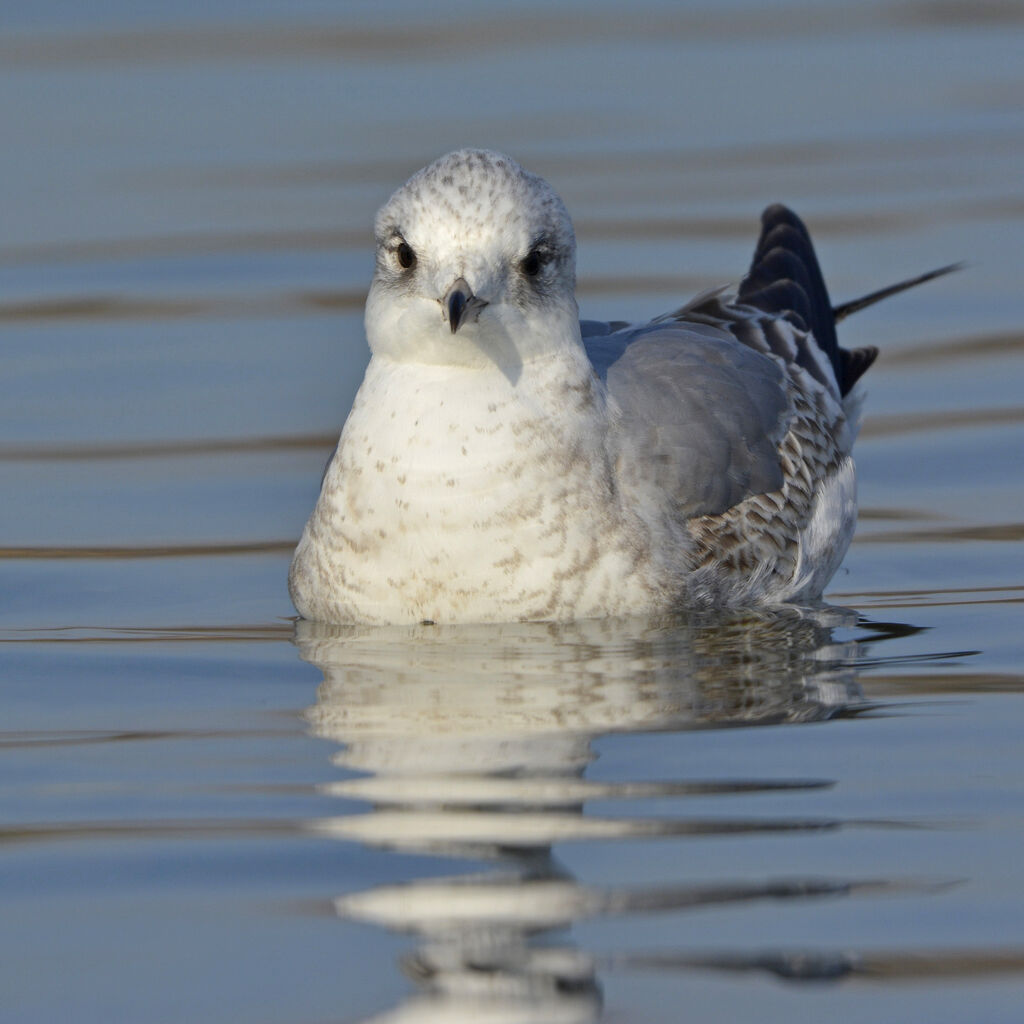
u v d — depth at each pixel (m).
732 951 7.67
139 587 13.73
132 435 17.09
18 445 16.81
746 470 13.63
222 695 11.20
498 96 28.61
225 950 7.79
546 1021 7.18
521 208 12.10
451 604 12.48
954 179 24.62
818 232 22.47
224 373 18.61
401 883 8.34
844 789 9.31
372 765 9.82
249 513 15.34
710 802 9.17
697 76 29.78
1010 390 17.94
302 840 8.85
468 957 7.67
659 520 12.88
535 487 12.29
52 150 26.28
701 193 24.14
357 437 12.55
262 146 26.38
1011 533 14.71
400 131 26.72
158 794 9.51
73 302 20.69
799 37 32.00
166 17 32.81
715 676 11.32
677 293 20.23
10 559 14.28
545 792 9.36
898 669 11.43
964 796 9.20
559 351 12.49
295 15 33.12
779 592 13.61
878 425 17.27
